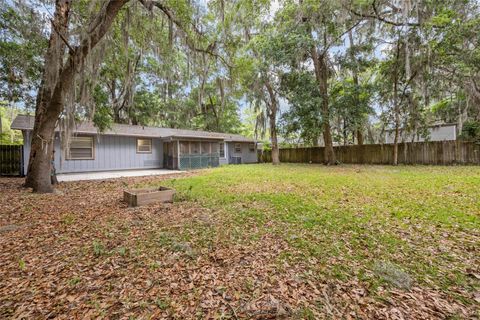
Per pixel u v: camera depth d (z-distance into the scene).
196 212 4.46
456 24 9.32
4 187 7.18
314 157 18.19
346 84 13.97
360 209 4.42
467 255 2.62
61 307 1.93
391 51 12.12
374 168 11.83
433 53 10.04
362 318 1.75
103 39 6.26
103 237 3.33
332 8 10.82
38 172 6.54
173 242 3.10
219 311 1.85
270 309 1.85
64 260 2.70
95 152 12.51
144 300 1.99
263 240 3.14
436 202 4.68
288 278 2.27
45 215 4.42
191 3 6.92
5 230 3.63
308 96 12.91
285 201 5.10
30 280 2.32
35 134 6.76
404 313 1.78
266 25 13.02
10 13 6.33
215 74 9.37
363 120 14.05
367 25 11.80
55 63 5.82
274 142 17.08
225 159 18.92
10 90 8.23
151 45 7.57
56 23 5.54
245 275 2.34
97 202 5.47
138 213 4.47
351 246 2.90
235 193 6.06
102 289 2.16
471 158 11.34
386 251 2.75
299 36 11.79
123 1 5.41
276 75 14.33
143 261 2.64
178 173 11.83
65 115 7.00
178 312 1.85
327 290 2.08
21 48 7.15
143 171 13.15
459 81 10.22
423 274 2.28
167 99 19.16
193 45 7.57
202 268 2.48
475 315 1.75
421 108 12.54
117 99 13.73
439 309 1.82
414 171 9.78
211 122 24.20
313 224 3.65
